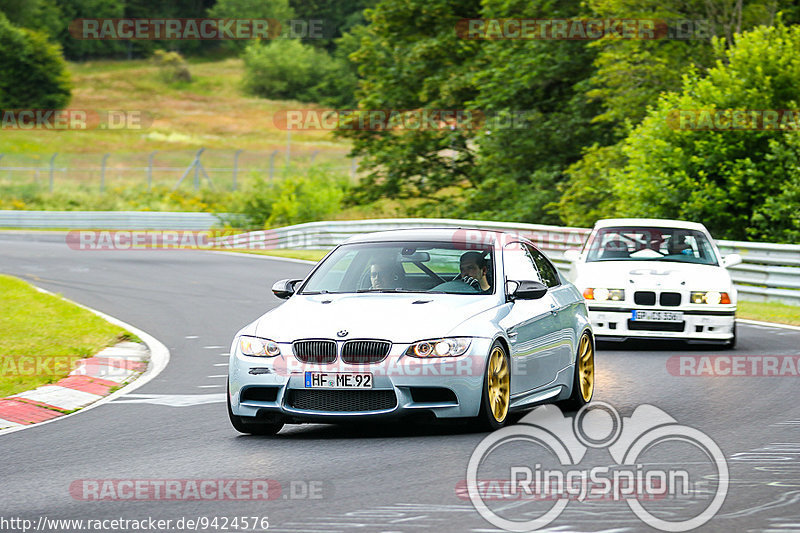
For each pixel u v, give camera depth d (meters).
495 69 117.94
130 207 179.62
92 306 59.06
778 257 62.47
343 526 17.39
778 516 17.83
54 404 31.45
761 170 78.56
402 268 28.64
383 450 23.98
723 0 93.69
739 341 46.09
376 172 141.50
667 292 43.47
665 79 96.19
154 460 23.52
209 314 55.72
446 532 16.92
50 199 179.38
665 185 79.38
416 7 136.12
